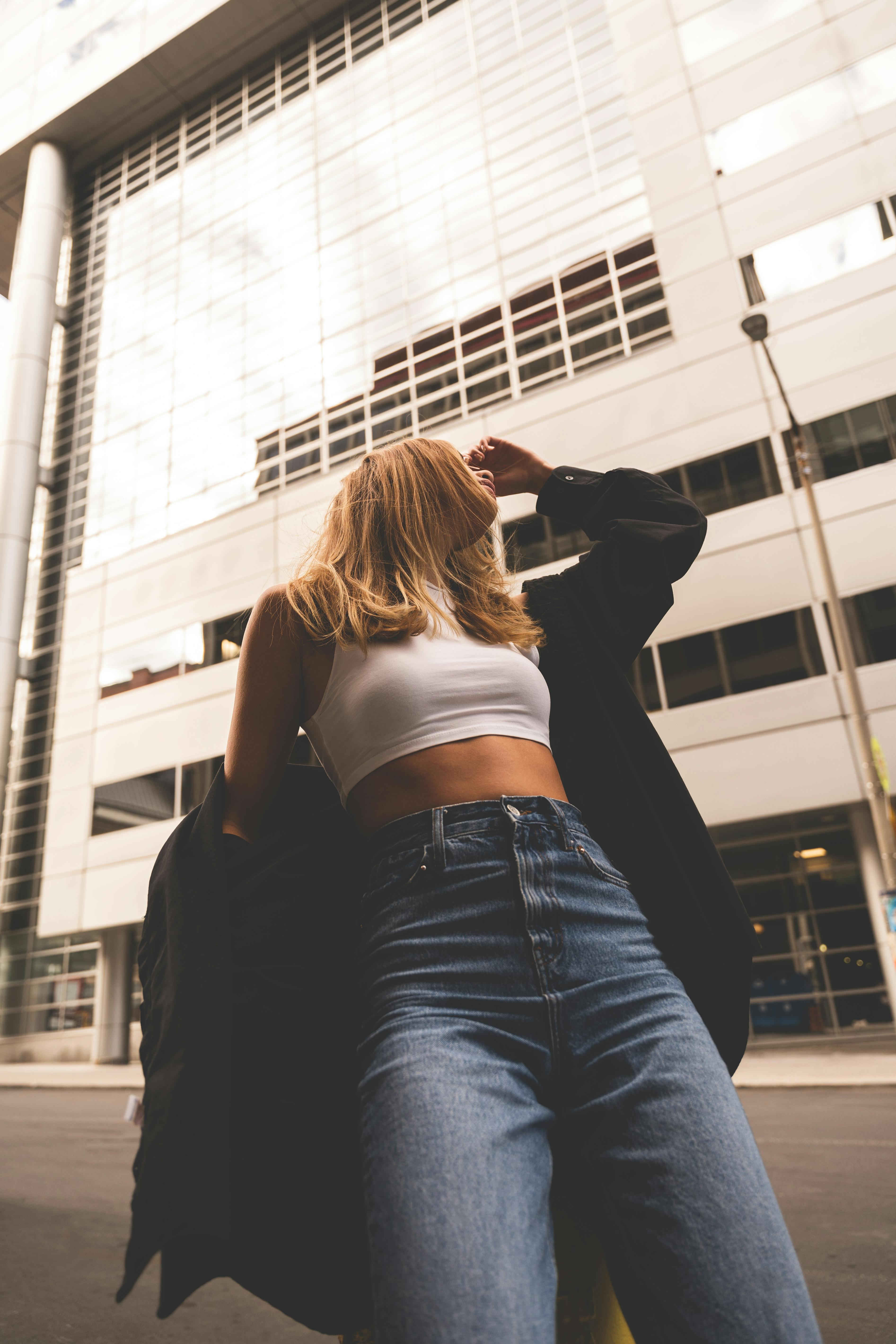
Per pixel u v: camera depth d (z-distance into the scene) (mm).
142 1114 804
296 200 24859
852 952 15062
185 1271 713
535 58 21328
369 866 938
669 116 18562
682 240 17641
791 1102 8469
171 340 26125
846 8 17141
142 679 22609
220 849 953
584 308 18672
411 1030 792
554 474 1491
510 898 862
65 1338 2887
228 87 28797
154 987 896
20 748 24812
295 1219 876
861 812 14547
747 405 16125
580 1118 812
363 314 22219
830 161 16594
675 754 15203
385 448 1236
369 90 24672
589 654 1196
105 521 25359
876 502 14703
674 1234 720
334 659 1019
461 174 21641
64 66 31188
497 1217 670
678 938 1018
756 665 14945
